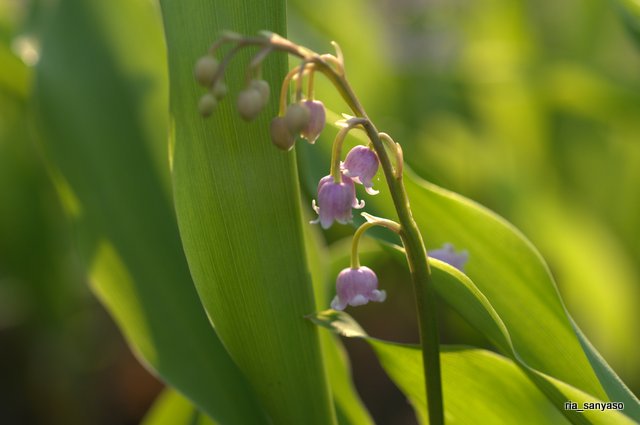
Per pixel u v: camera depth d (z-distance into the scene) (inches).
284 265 12.4
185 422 15.0
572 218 20.0
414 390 12.9
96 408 24.0
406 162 13.7
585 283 20.1
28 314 23.3
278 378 12.6
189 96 12.1
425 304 11.9
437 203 12.9
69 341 23.8
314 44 19.0
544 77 21.7
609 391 12.5
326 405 12.6
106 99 14.4
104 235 13.9
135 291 13.8
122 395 24.3
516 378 12.6
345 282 12.0
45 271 23.0
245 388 13.4
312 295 12.4
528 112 23.1
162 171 14.2
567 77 21.0
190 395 13.3
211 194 12.2
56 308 23.4
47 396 23.4
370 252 15.0
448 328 21.0
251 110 11.1
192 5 12.0
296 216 12.3
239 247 12.3
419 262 11.8
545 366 12.7
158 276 13.8
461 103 25.7
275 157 12.2
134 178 14.1
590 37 25.1
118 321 13.7
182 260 13.9
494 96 23.6
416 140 21.9
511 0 26.0
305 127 11.2
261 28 12.1
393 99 24.9
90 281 13.7
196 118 12.1
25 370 23.5
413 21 28.4
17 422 23.3
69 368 23.7
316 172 13.4
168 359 13.5
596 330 20.2
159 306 13.7
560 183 22.7
